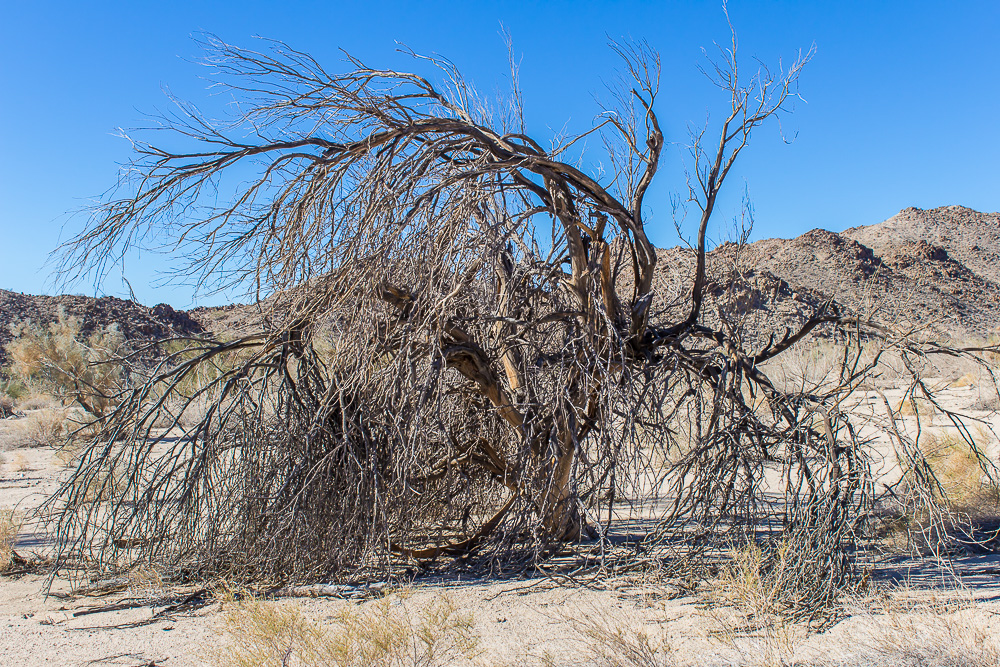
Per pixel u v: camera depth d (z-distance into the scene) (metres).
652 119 6.42
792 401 6.42
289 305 6.50
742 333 7.07
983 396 16.06
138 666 4.65
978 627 4.75
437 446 7.41
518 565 6.73
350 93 6.20
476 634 5.04
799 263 57.62
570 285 6.75
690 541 6.43
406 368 5.68
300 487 6.33
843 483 6.25
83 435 13.61
